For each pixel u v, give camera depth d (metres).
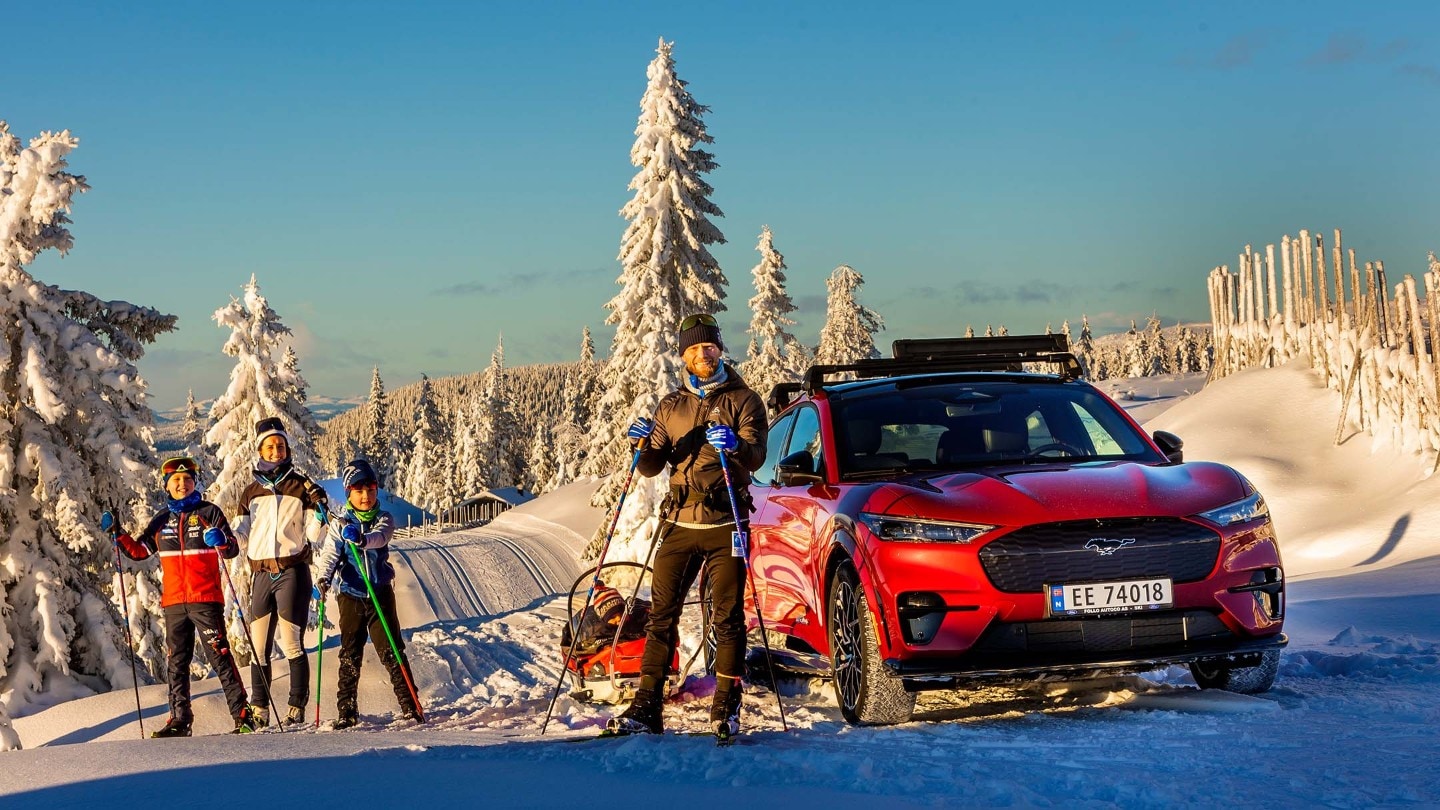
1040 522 5.33
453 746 4.78
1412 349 25.73
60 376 19.52
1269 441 27.89
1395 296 24.89
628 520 32.00
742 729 5.69
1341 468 25.77
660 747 4.55
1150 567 5.34
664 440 5.60
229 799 3.72
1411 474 23.48
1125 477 5.77
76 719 9.95
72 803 3.74
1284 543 22.72
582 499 82.88
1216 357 37.25
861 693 5.61
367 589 7.77
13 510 19.16
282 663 9.84
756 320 50.78
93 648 19.77
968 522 5.38
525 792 3.81
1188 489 5.63
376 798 3.72
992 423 6.79
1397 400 24.73
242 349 30.31
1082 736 4.79
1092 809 3.58
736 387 5.56
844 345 59.03
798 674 7.75
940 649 5.32
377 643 7.90
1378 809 3.42
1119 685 6.29
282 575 8.13
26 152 19.42
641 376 33.38
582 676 7.78
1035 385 7.23
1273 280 33.50
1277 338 33.00
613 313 34.78
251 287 30.83
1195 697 5.59
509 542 73.06
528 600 59.25
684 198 33.75
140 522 19.81
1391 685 5.88
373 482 7.80
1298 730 4.68
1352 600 9.42
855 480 6.42
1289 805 3.52
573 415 97.19
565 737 5.43
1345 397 26.69
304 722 8.27
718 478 5.45
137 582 20.02
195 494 8.14
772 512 7.23
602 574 11.45
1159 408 50.47
